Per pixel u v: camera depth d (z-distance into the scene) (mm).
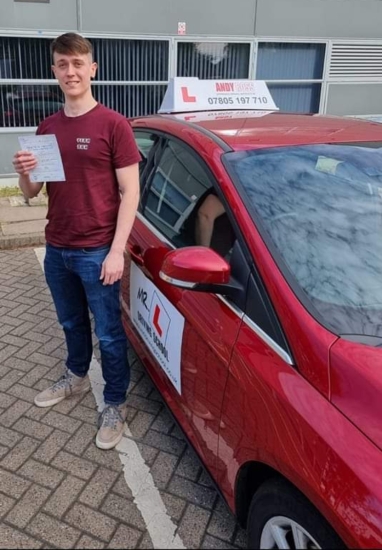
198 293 2170
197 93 3486
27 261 5438
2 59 7664
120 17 8000
